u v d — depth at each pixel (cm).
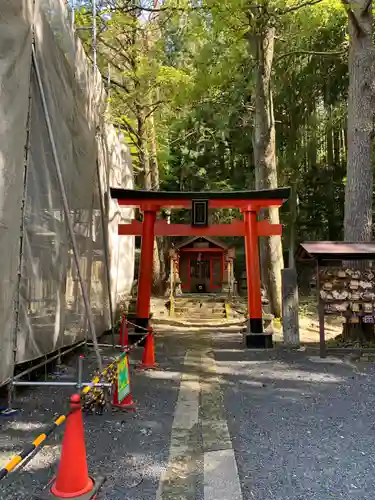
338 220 2273
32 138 543
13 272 476
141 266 1005
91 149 842
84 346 819
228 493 298
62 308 661
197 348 912
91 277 888
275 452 371
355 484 314
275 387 584
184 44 1554
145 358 718
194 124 2041
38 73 528
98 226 972
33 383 479
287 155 2042
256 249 980
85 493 285
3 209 448
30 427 431
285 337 897
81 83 766
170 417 462
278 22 1172
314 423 442
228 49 1360
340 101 1933
